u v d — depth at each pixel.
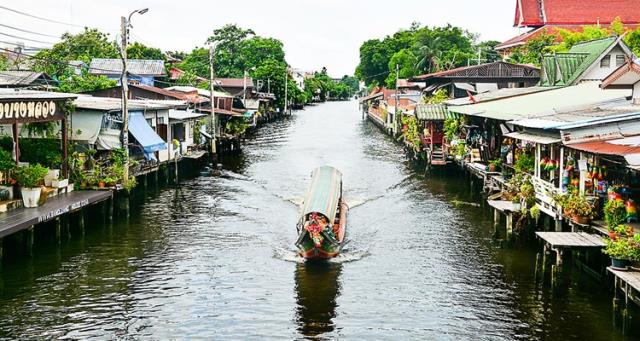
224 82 83.81
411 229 26.38
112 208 26.61
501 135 32.00
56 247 22.73
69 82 48.19
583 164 19.19
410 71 90.12
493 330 16.05
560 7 66.81
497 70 49.16
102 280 19.58
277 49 115.44
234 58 111.19
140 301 17.95
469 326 16.33
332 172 29.58
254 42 114.38
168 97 48.59
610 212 17.11
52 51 68.94
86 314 16.94
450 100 43.81
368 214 29.25
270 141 63.00
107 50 72.50
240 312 17.33
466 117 37.09
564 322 16.31
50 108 24.56
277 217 28.56
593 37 51.41
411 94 71.06
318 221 21.66
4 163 22.31
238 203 31.59
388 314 17.20
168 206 30.67
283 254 22.72
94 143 28.83
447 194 34.06
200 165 44.66
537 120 23.86
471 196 33.44
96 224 26.53
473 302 17.92
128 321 16.56
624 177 18.50
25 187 22.08
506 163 29.03
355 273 20.62
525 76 48.97
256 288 19.17
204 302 18.00
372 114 92.44
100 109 28.31
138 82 59.00
